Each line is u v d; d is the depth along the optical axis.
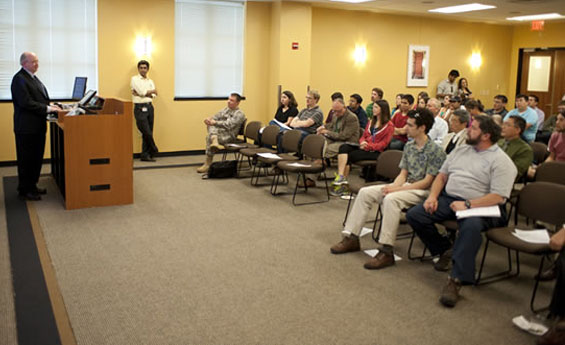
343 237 4.20
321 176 7.12
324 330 2.92
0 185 6.20
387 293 3.42
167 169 7.48
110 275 3.64
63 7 7.59
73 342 2.75
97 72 7.93
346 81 10.10
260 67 9.17
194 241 4.38
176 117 8.61
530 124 6.76
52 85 7.69
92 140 5.23
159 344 2.74
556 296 2.90
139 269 3.76
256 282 3.56
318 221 5.03
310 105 6.96
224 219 5.04
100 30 7.81
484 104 12.08
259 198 5.88
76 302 3.22
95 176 5.32
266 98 9.33
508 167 3.50
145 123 7.98
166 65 8.37
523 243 3.20
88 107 5.81
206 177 6.85
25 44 7.42
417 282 3.60
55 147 6.19
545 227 4.33
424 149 4.07
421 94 8.14
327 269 3.81
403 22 10.52
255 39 9.04
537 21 10.55
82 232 4.56
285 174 6.91
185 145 8.76
